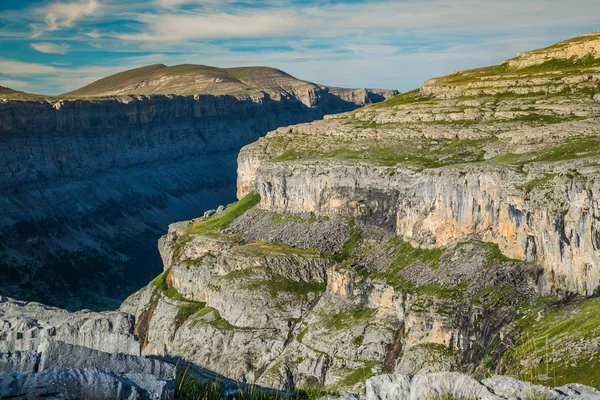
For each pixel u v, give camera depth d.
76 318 57.56
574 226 148.62
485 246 172.50
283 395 40.97
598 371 101.75
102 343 46.81
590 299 143.25
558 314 143.88
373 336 170.50
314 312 196.12
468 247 175.00
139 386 29.00
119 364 32.94
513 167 170.88
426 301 165.88
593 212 145.38
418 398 29.64
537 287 155.75
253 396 38.59
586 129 186.25
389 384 30.62
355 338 173.50
